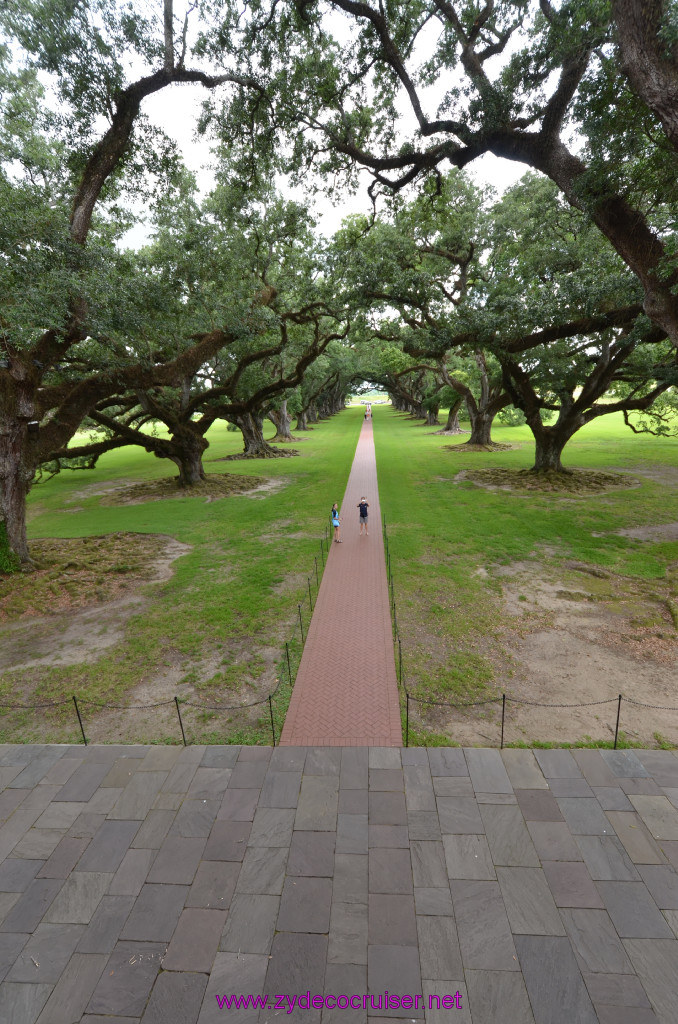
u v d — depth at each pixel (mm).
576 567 16109
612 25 10102
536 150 13383
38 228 13305
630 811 6680
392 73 14430
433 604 13664
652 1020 4348
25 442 17266
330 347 46312
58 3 11508
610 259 16250
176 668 11117
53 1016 4578
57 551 19547
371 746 8125
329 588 14922
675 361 23578
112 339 16484
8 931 5414
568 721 8797
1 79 14031
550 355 25672
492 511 23016
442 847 6207
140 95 14023
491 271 25656
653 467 31594
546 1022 4359
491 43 13992
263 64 13992
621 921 5250
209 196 22750
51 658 11852
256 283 23828
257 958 5008
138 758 8047
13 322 12938
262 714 9297
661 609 12977
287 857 6156
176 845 6414
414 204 20172
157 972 4922
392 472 33812
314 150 16500
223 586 15523
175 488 31594
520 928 5207
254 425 44062
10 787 7551
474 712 9141
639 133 11414
